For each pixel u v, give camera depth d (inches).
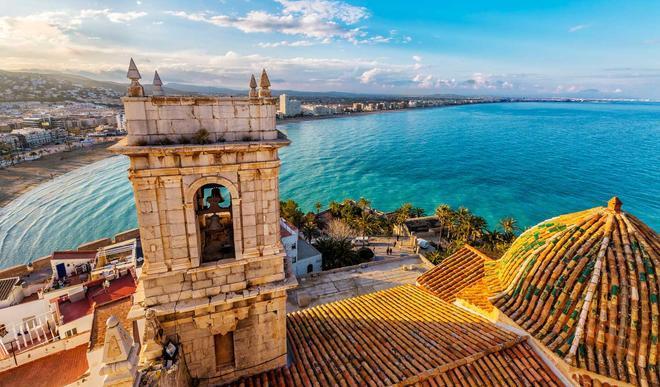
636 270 591.5
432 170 6013.8
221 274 575.5
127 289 1464.1
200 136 505.0
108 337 450.0
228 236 660.1
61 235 3565.5
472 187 5073.8
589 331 579.8
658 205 4104.3
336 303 920.3
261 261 593.9
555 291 642.2
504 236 2723.9
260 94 540.4
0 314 1414.9
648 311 558.9
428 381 590.2
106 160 6648.6
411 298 934.4
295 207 3142.2
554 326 621.6
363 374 612.4
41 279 2257.6
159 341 539.5
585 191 4731.8
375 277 1708.9
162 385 494.0
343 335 745.0
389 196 4788.4
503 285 757.3
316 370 637.9
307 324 797.2
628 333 558.9
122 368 454.3
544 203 4387.3
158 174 501.7
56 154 7003.0
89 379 913.5
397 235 3203.7
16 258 3139.8
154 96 478.6
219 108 510.6
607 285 593.9
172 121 494.0
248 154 534.3
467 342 693.3
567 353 580.1
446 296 944.3
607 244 633.6
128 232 2556.6
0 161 6122.1
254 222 573.3
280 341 645.9
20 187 5002.5
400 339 720.3
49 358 1071.0
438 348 679.1
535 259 703.7
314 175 5743.1
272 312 625.9
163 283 552.4
